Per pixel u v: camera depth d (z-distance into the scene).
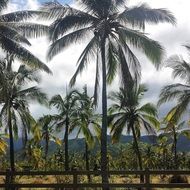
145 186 16.33
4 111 32.69
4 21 25.48
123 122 39.00
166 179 42.31
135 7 25.12
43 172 17.19
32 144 60.25
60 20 25.19
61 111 40.16
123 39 26.38
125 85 26.25
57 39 26.14
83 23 25.77
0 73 26.58
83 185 16.83
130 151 82.25
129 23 25.86
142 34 26.06
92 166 73.06
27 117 34.59
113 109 39.25
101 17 25.98
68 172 17.06
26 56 25.81
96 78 27.23
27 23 25.59
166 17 25.05
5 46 25.64
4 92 28.97
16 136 35.38
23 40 25.70
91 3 25.80
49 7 25.72
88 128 41.09
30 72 33.16
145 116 39.09
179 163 73.50
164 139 69.06
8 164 61.06
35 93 34.12
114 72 27.53
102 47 26.19
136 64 26.41
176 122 33.34
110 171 16.77
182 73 32.59
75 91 40.06
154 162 76.94
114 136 39.41
